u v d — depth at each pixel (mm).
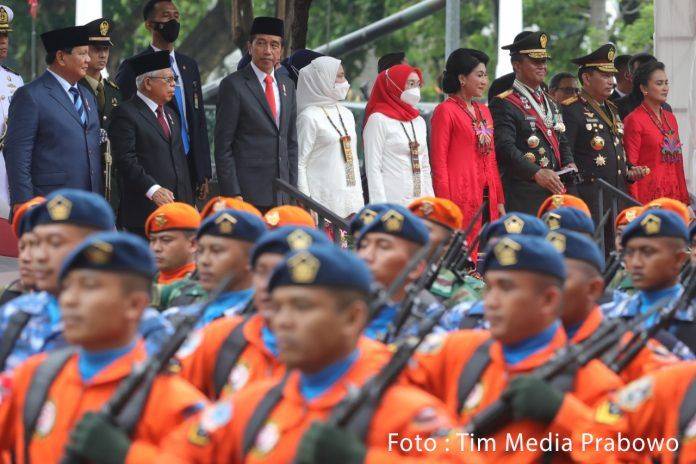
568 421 12344
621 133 34469
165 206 21547
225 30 49469
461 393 13547
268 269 13633
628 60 38469
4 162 29219
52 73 27188
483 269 13727
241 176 28922
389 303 15641
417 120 30953
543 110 32688
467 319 17609
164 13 29406
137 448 11258
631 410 12625
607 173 33844
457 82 31312
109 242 12031
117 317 12078
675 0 37562
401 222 15914
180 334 11984
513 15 38469
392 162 30578
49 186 26797
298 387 11484
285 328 11047
